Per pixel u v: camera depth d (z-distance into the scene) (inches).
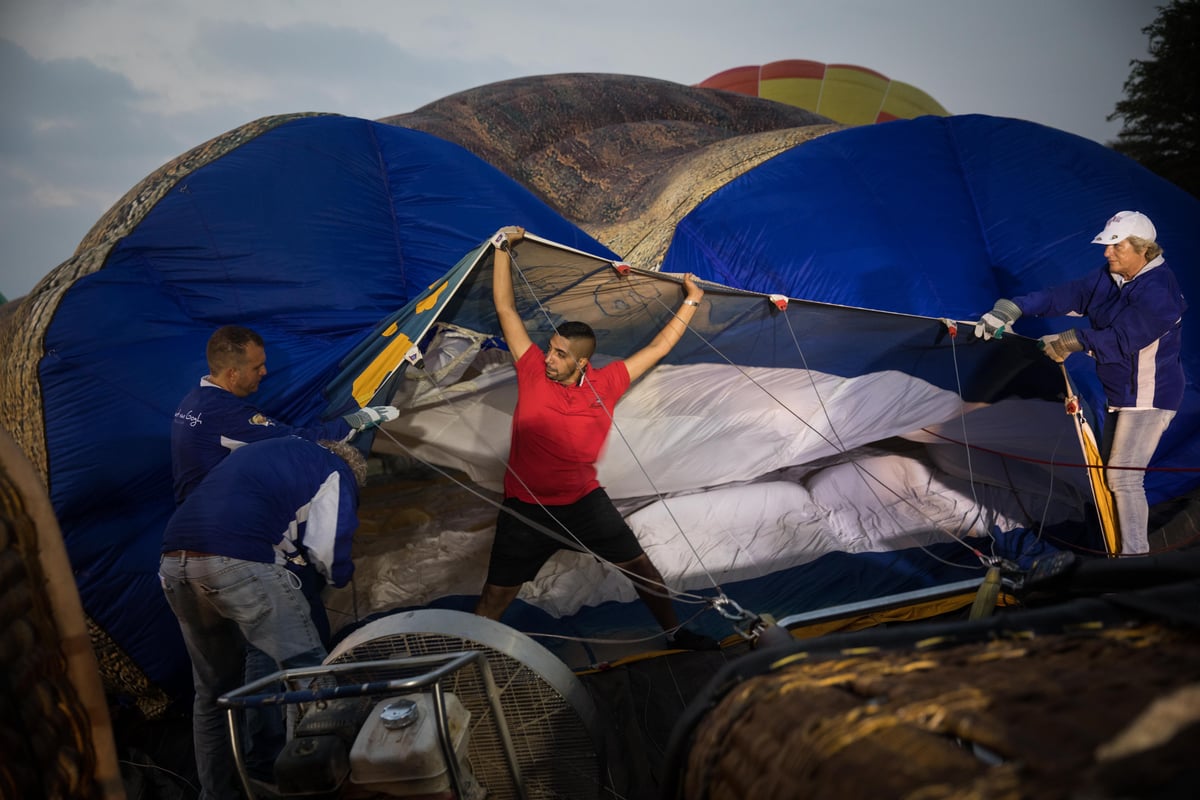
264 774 101.6
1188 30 580.7
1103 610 44.0
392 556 140.4
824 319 139.5
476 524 147.8
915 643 43.5
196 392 115.8
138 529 137.8
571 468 120.6
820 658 42.6
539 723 86.4
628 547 123.7
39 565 42.9
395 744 72.1
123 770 118.8
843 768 31.6
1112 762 25.6
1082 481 159.0
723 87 654.5
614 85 380.2
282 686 99.6
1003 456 167.9
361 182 193.5
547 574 137.6
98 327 145.6
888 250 204.1
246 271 164.7
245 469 99.5
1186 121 589.9
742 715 40.2
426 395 148.6
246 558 96.4
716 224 221.8
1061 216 204.5
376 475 161.0
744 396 157.6
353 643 85.8
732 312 138.1
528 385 121.6
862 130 235.9
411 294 182.2
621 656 128.5
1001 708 31.9
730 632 130.6
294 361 158.1
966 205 217.2
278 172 180.9
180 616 99.3
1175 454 177.3
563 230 209.8
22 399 140.6
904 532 150.6
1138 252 134.0
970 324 141.9
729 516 150.8
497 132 336.5
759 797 34.9
